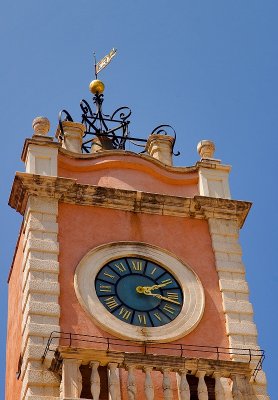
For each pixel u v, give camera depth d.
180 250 29.66
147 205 30.25
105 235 29.39
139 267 28.98
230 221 30.61
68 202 29.73
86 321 27.36
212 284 29.11
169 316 28.16
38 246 28.50
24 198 29.58
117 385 24.81
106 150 31.56
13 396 28.34
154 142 32.97
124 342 27.25
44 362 26.25
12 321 30.19
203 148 32.38
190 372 25.52
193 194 31.28
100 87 35.41
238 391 25.39
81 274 28.28
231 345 27.81
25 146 30.66
